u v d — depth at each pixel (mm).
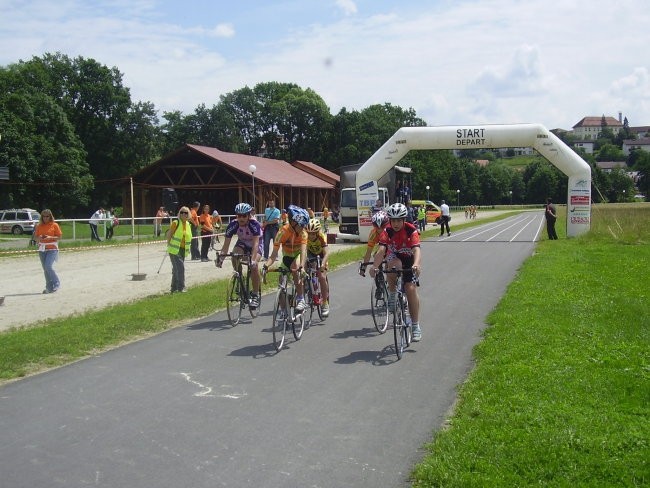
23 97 57312
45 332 8992
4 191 55969
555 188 128625
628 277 13922
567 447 4566
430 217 55500
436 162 96062
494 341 8180
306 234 9016
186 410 5832
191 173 55875
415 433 5234
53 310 11695
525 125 28375
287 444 5016
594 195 107812
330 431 5293
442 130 28984
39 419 5598
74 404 6012
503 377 6355
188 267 19469
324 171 73812
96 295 13547
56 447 4969
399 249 7945
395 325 7699
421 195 93375
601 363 6820
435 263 19141
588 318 9266
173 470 4547
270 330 9516
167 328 9711
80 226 30016
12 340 8461
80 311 11453
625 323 8867
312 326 9805
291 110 92688
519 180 133375
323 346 8445
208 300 11883
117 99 72562
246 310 11000
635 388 5914
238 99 97250
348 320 10289
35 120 58688
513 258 20312
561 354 7168
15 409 5871
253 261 10195
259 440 5098
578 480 4137
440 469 4344
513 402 5570
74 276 17094
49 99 60219
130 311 10711
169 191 33188
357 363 7535
